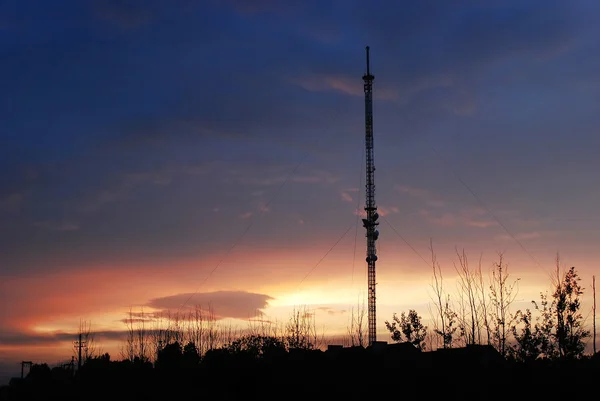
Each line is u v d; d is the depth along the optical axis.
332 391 54.19
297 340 66.38
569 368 44.44
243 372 62.34
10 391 84.62
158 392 64.88
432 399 48.25
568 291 45.66
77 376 85.44
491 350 47.34
